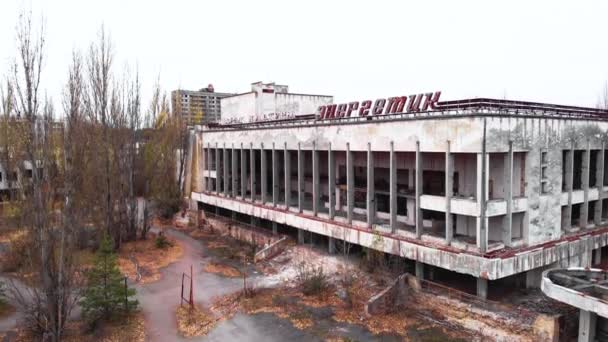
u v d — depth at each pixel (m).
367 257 33.00
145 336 25.56
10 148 29.28
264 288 33.09
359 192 39.69
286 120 44.62
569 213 31.59
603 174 34.88
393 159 31.05
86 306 26.28
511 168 26.84
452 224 28.67
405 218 35.00
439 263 27.61
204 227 54.88
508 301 27.41
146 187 49.19
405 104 30.64
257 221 50.25
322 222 37.34
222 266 39.28
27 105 23.28
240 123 56.12
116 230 44.22
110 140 43.59
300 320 27.33
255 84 58.94
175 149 63.66
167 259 41.66
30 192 24.05
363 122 33.12
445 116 27.02
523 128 27.33
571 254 29.91
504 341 23.39
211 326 26.89
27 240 25.23
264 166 46.16
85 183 40.06
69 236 24.67
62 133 26.70
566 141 30.53
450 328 25.62
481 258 25.16
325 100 64.25
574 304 21.80
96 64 41.88
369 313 27.59
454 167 31.23
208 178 58.28
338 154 42.06
